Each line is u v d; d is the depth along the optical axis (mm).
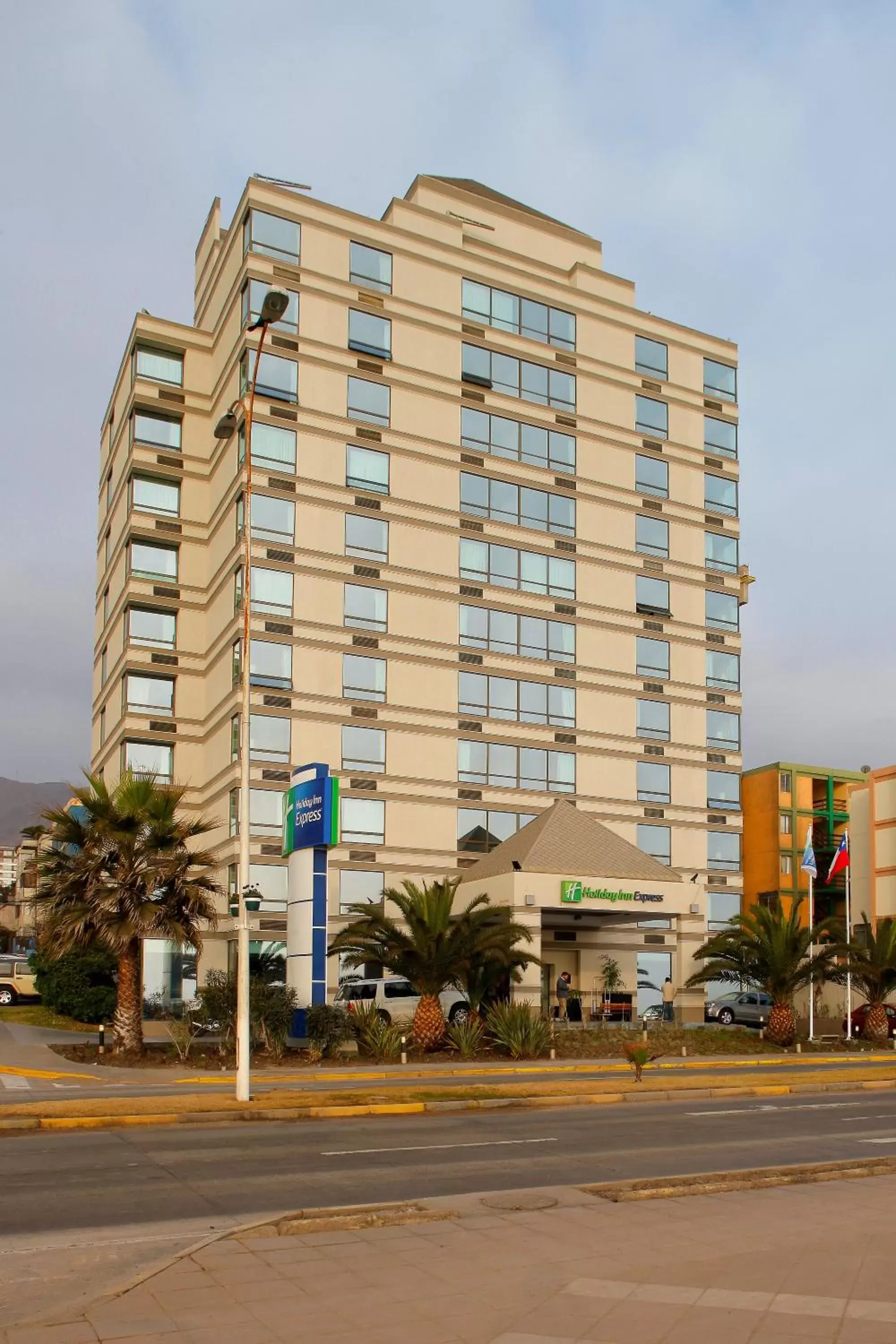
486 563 48969
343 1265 9203
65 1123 17734
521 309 52094
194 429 50781
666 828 51844
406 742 45781
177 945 30781
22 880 85250
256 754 42719
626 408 54312
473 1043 31547
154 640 48562
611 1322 7766
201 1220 11094
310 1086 23828
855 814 57188
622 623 52312
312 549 44969
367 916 34688
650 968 47375
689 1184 12625
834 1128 18906
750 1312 7969
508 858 41000
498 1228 10547
